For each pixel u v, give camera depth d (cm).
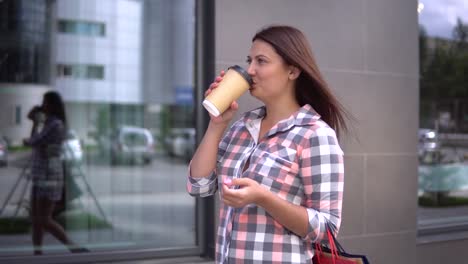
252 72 161
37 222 433
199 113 351
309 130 153
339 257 154
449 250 398
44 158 493
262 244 152
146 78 762
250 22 327
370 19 367
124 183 616
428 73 428
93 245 381
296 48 158
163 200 533
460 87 440
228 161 167
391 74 375
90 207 500
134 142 768
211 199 336
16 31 545
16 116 518
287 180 153
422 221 415
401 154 379
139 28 726
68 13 641
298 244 153
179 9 722
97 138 720
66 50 642
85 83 692
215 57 319
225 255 159
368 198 366
